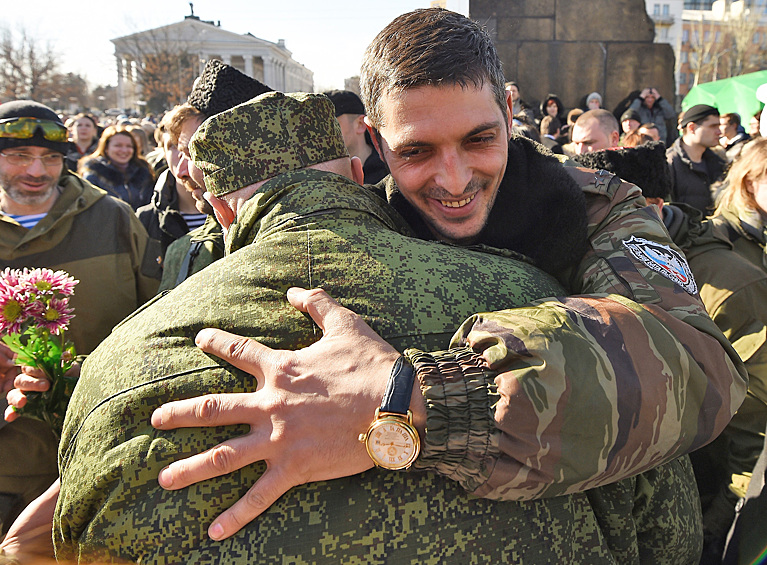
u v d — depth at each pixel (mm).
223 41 48875
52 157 2506
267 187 1135
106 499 918
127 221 2717
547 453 835
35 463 2189
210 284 1018
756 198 2254
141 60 38938
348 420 866
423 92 1079
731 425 1971
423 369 867
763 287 1955
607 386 863
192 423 893
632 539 1024
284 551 856
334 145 1238
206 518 881
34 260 2502
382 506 878
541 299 1020
